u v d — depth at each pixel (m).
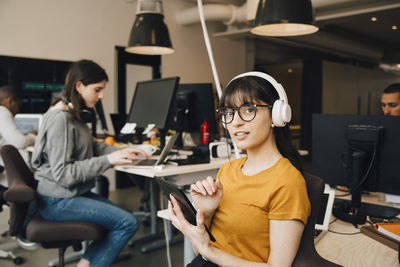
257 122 1.00
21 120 3.38
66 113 1.97
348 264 1.09
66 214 1.92
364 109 9.82
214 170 2.34
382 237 1.16
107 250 1.91
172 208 1.10
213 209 1.08
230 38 6.86
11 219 1.92
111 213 1.92
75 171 1.90
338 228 1.40
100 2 4.92
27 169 2.12
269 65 8.03
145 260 2.72
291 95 9.44
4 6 4.07
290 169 0.99
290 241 0.92
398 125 1.48
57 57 4.54
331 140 1.70
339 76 8.48
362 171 1.56
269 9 1.94
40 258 2.72
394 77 11.56
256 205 0.99
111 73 5.08
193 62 6.26
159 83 2.60
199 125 2.87
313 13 2.01
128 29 5.27
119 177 5.19
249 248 1.02
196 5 6.18
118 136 3.48
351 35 7.83
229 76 6.93
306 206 0.95
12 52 4.16
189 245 1.64
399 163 1.48
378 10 4.87
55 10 4.49
